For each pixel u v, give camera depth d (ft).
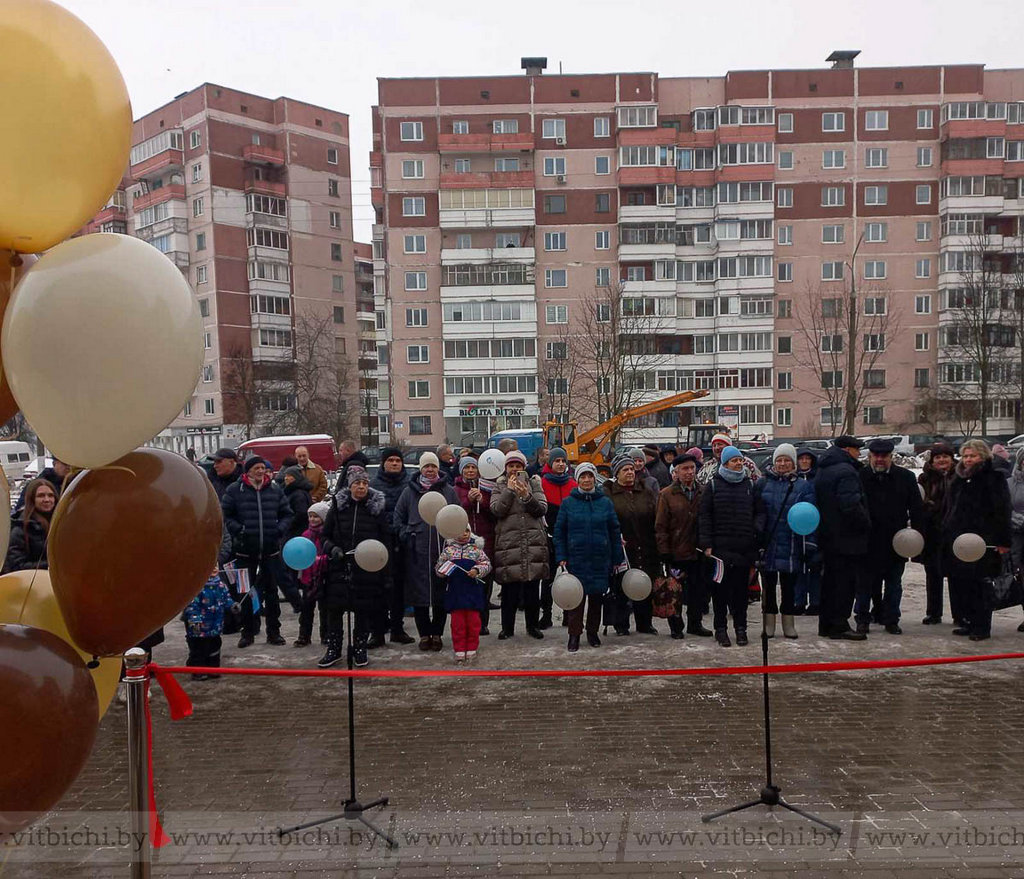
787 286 152.87
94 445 6.37
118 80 6.48
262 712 17.75
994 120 147.33
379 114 151.33
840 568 22.91
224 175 160.45
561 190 152.15
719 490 22.54
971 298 134.62
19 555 16.51
